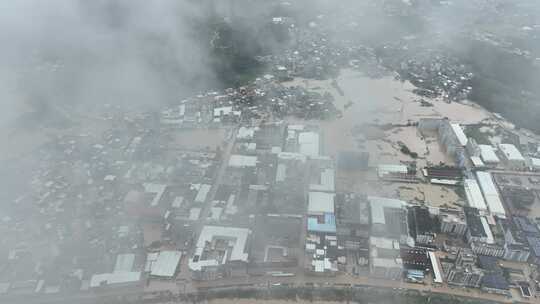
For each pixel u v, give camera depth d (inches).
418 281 5201.8
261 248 5492.1
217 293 5029.5
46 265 5305.1
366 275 5305.1
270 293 5049.2
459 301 4926.2
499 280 5103.3
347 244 5615.2
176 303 4948.3
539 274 5315.0
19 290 5000.0
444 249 5625.0
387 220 5890.8
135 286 5103.3
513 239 5585.6
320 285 5137.8
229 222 6033.5
